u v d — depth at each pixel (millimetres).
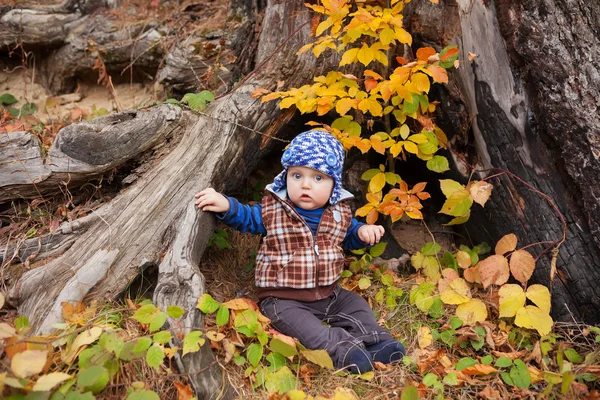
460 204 2750
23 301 2375
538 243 2727
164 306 2305
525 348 2598
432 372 2426
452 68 3016
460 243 3436
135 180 2748
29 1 4457
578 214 2756
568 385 2021
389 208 2811
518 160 2891
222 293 2924
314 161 2582
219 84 3732
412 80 2674
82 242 2516
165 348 2148
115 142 2695
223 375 2244
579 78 2662
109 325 2211
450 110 3098
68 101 4332
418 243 3379
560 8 2680
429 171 3391
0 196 2738
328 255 2670
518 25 2736
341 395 2162
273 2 3350
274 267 2652
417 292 2834
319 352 2254
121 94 4363
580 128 2658
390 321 2805
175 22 4172
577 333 2746
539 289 2609
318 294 2662
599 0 2650
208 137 2846
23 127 3449
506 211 2982
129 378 2094
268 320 2484
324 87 2871
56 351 2127
